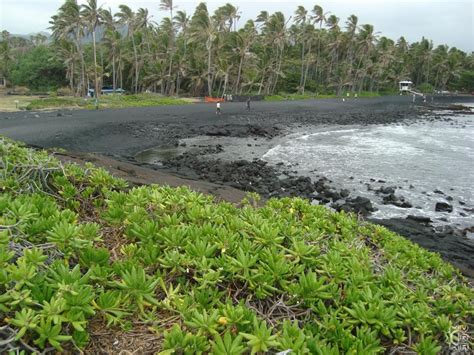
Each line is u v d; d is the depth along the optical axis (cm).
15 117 2739
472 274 631
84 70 4997
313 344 189
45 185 421
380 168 1847
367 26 6869
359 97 6981
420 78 9319
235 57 5434
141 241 288
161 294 238
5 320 186
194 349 184
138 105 4106
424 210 1259
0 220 268
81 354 190
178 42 5894
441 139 2848
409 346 209
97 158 1296
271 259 248
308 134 2891
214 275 235
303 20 6494
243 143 2400
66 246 255
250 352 187
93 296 208
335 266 253
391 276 264
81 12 4188
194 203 354
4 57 6581
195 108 3956
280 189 1384
